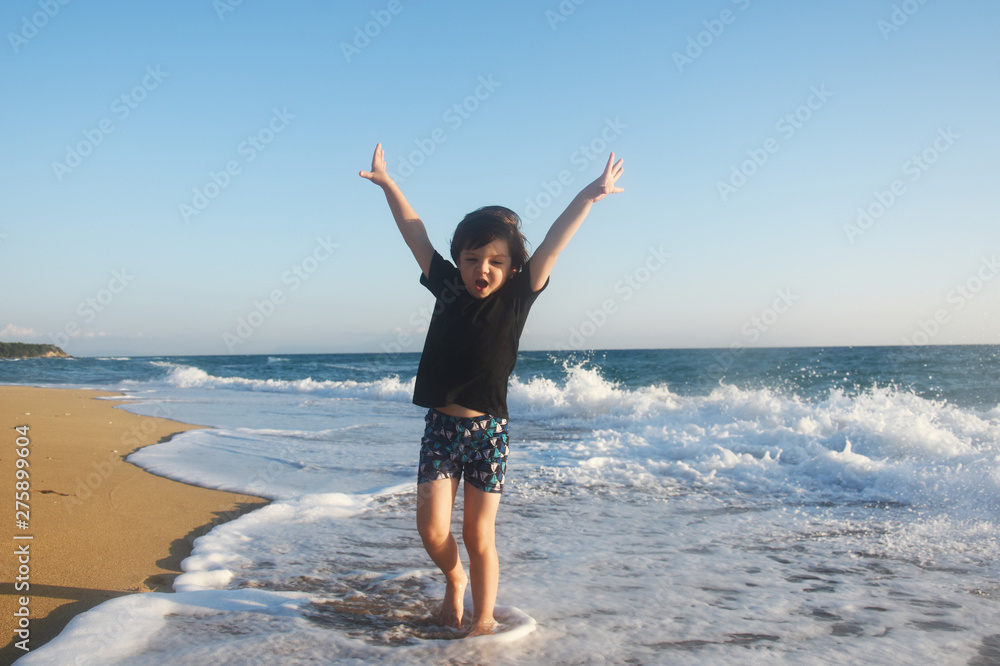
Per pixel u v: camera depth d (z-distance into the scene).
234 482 4.96
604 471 5.33
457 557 2.39
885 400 8.48
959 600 2.64
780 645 2.21
